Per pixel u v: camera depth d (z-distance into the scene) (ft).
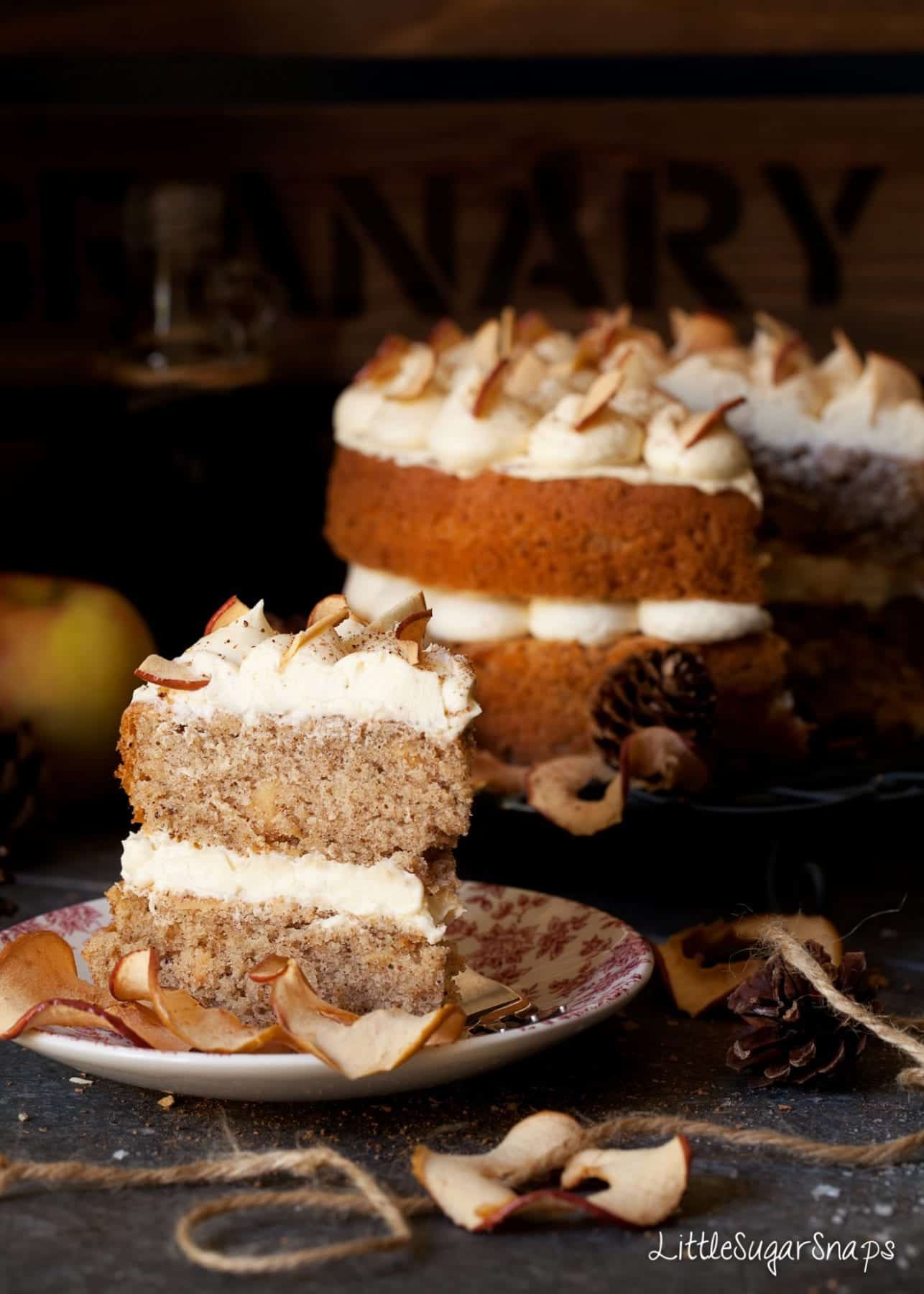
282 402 10.68
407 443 7.39
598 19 10.46
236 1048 4.53
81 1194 4.38
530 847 7.08
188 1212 4.28
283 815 5.10
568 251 10.67
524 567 6.89
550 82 10.55
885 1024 5.10
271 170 10.72
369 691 5.03
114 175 10.75
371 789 5.06
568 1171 4.30
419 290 10.75
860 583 7.99
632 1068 5.18
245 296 10.00
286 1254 4.06
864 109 10.36
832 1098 4.99
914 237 10.46
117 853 7.50
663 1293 3.91
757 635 7.04
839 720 7.87
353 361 10.77
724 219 10.57
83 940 5.54
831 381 8.17
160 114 10.70
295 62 10.64
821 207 10.50
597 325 8.67
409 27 10.57
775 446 7.87
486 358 7.70
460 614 7.09
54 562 10.34
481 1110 4.86
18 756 7.45
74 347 10.81
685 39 10.44
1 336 10.81
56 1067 5.22
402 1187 4.38
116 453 9.91
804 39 10.36
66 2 10.61
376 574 7.57
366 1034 4.46
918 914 6.61
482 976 5.51
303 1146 4.63
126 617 7.95
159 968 5.17
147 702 5.16
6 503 10.48
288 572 10.41
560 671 6.91
